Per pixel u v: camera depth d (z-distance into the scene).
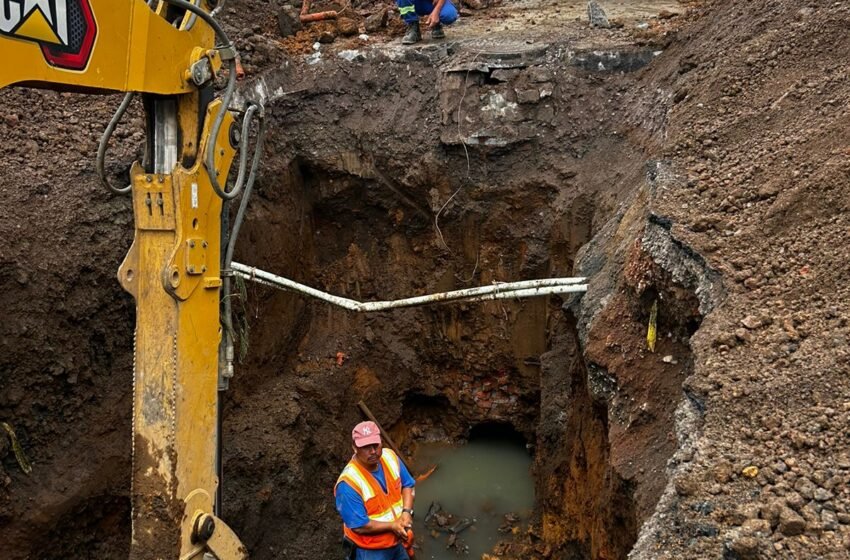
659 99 6.56
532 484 7.53
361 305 5.95
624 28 8.15
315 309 7.91
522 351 7.79
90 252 5.19
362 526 4.39
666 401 4.16
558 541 6.00
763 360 3.32
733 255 4.01
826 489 2.67
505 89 7.48
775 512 2.60
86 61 2.93
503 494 7.39
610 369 4.58
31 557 4.77
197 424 3.56
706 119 5.44
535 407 7.94
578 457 5.55
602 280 5.30
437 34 8.16
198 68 3.42
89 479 5.00
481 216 7.62
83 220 5.23
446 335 8.05
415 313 8.00
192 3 3.49
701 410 3.24
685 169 5.04
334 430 7.18
